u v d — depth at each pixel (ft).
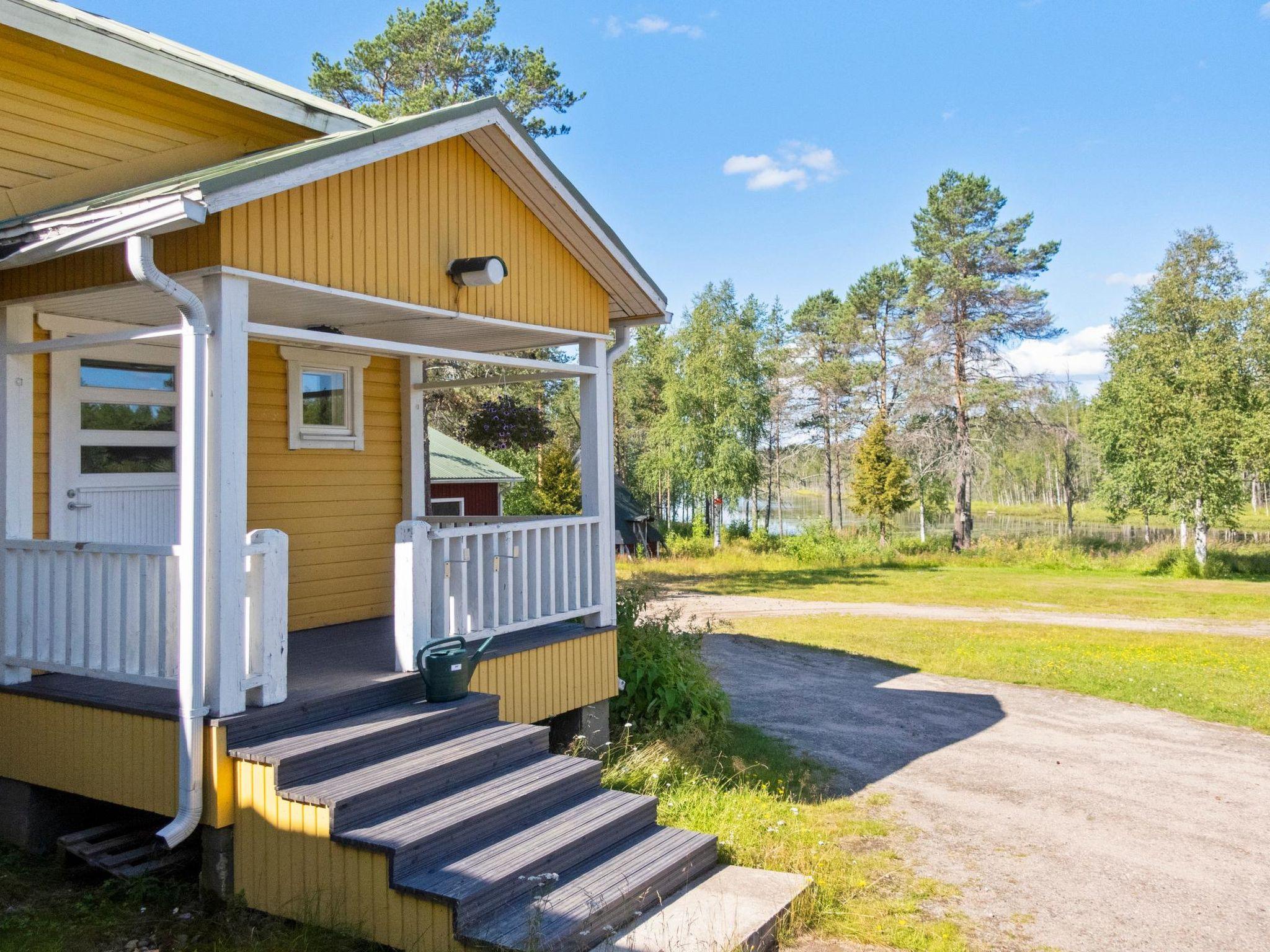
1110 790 24.82
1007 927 16.17
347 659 20.70
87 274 16.98
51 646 17.46
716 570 103.14
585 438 25.76
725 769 25.80
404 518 29.71
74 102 20.59
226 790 14.87
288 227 16.60
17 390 18.63
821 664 44.93
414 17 75.82
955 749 29.14
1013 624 59.88
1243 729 32.01
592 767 17.76
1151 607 69.36
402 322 22.40
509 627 21.54
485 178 21.97
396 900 13.26
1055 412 148.05
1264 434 94.99
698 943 13.62
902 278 172.86
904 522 200.95
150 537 22.18
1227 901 17.54
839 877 17.93
